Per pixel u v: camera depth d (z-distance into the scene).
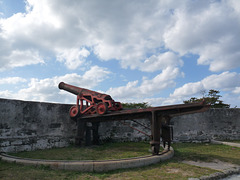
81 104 7.60
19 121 6.43
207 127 10.57
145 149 6.87
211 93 23.22
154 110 5.40
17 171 3.70
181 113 5.08
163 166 4.34
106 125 8.92
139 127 9.68
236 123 10.94
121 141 9.08
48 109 7.39
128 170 3.99
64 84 8.34
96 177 3.51
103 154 5.79
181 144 8.62
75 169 3.90
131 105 17.39
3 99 6.11
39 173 3.60
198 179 3.44
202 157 5.53
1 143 5.84
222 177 3.82
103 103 6.68
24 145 6.42
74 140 7.98
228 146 7.91
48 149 6.85
